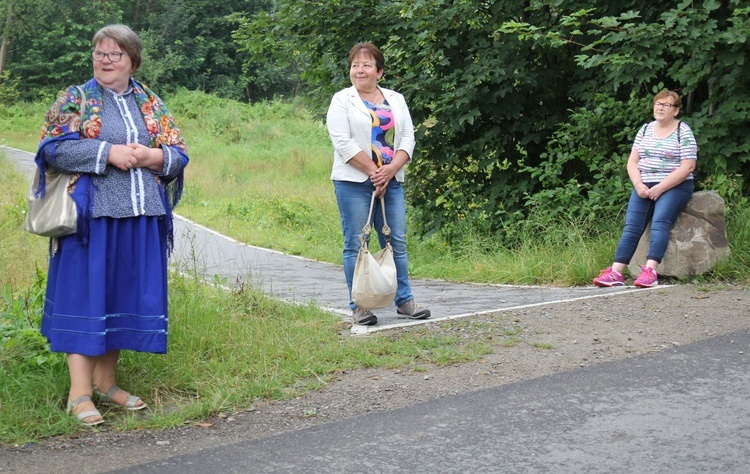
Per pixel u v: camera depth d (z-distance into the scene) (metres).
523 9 10.94
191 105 44.91
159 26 51.62
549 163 10.39
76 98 4.18
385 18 11.48
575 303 6.81
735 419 4.08
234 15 12.77
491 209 11.39
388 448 3.83
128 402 4.43
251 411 4.41
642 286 7.57
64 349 4.15
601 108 9.82
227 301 6.34
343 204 6.14
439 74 11.38
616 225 9.37
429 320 6.30
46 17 49.75
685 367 4.95
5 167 22.31
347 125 6.04
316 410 4.39
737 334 5.68
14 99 48.06
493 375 4.90
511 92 10.96
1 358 4.77
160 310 4.26
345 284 9.40
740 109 8.90
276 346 5.42
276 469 3.62
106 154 4.12
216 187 23.62
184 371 4.88
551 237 9.62
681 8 8.72
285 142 38.41
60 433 4.08
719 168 8.91
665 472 3.49
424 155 11.91
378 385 4.78
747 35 8.32
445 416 4.23
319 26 11.77
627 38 8.89
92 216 4.14
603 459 3.64
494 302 7.27
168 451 3.85
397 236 6.29
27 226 4.18
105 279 4.16
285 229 17.25
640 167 7.88
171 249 4.50
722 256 7.78
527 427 4.04
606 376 4.81
